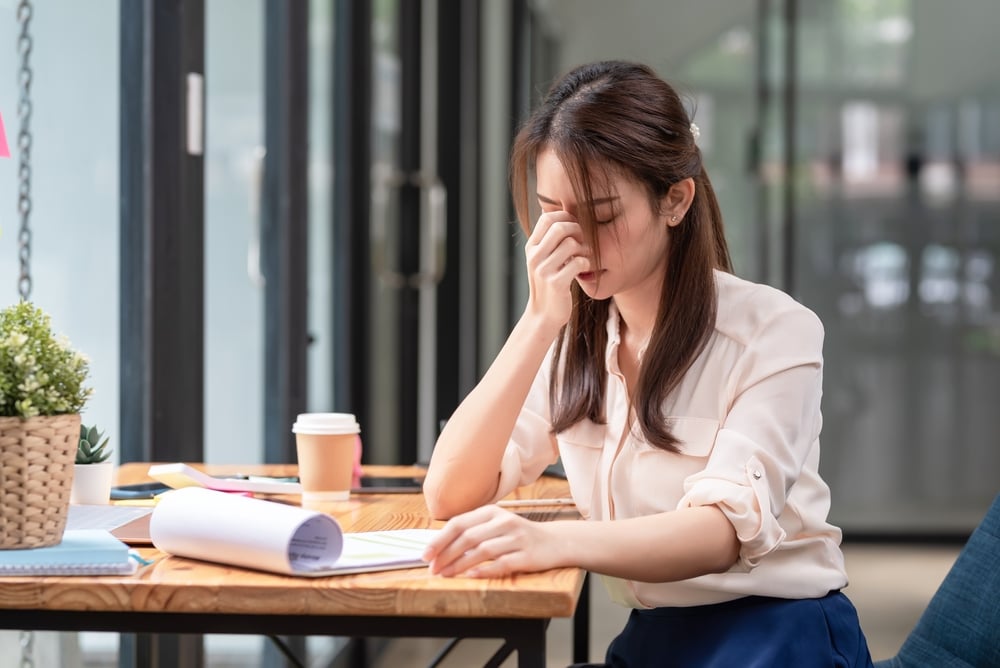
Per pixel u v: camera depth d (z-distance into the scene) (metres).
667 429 1.54
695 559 1.33
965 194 5.81
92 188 2.25
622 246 1.49
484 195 5.67
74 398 1.30
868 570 5.26
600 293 1.53
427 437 5.35
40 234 2.09
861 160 5.83
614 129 1.47
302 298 3.38
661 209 1.52
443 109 5.37
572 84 1.53
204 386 2.66
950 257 5.83
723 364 1.54
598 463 1.64
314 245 3.70
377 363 4.48
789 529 1.53
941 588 1.73
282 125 3.29
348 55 4.02
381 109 4.49
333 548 1.22
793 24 5.81
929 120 5.82
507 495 1.86
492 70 5.68
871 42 5.81
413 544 1.33
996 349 5.82
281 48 3.29
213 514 1.25
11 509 1.23
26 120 2.03
